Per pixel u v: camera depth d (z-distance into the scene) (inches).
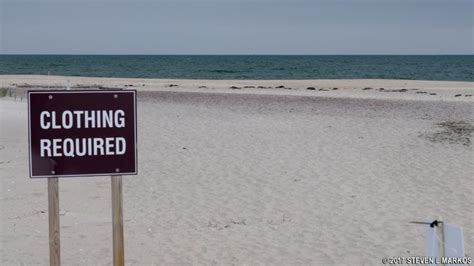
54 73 3289.9
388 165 542.3
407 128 764.0
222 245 327.0
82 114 224.5
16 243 330.3
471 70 3737.7
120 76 2950.3
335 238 338.6
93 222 371.9
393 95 1278.3
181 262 299.9
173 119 864.9
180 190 455.8
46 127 223.3
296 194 441.1
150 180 489.4
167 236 344.5
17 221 372.5
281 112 953.5
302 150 616.7
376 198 428.8
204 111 970.7
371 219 376.2
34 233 348.8
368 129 757.9
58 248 229.0
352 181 481.1
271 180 485.4
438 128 762.2
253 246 324.8
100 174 226.5
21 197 430.9
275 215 387.5
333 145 644.7
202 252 315.3
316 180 485.1
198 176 502.0
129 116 226.7
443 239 197.9
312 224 366.9
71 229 357.1
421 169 524.1
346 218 379.2
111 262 300.8
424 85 1702.8
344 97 1219.9
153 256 309.7
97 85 1717.5
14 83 1785.2
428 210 395.9
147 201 425.1
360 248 320.5
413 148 624.7
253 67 4227.4
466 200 420.8
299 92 1382.9
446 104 1061.1
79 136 224.8
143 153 605.3
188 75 3065.9
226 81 1978.3
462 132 727.7
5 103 968.9
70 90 223.9
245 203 417.7
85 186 465.4
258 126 789.2
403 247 321.1
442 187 460.1
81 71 3599.9
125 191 454.6
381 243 328.5
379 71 3590.1
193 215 389.1
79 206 408.2
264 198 430.6
